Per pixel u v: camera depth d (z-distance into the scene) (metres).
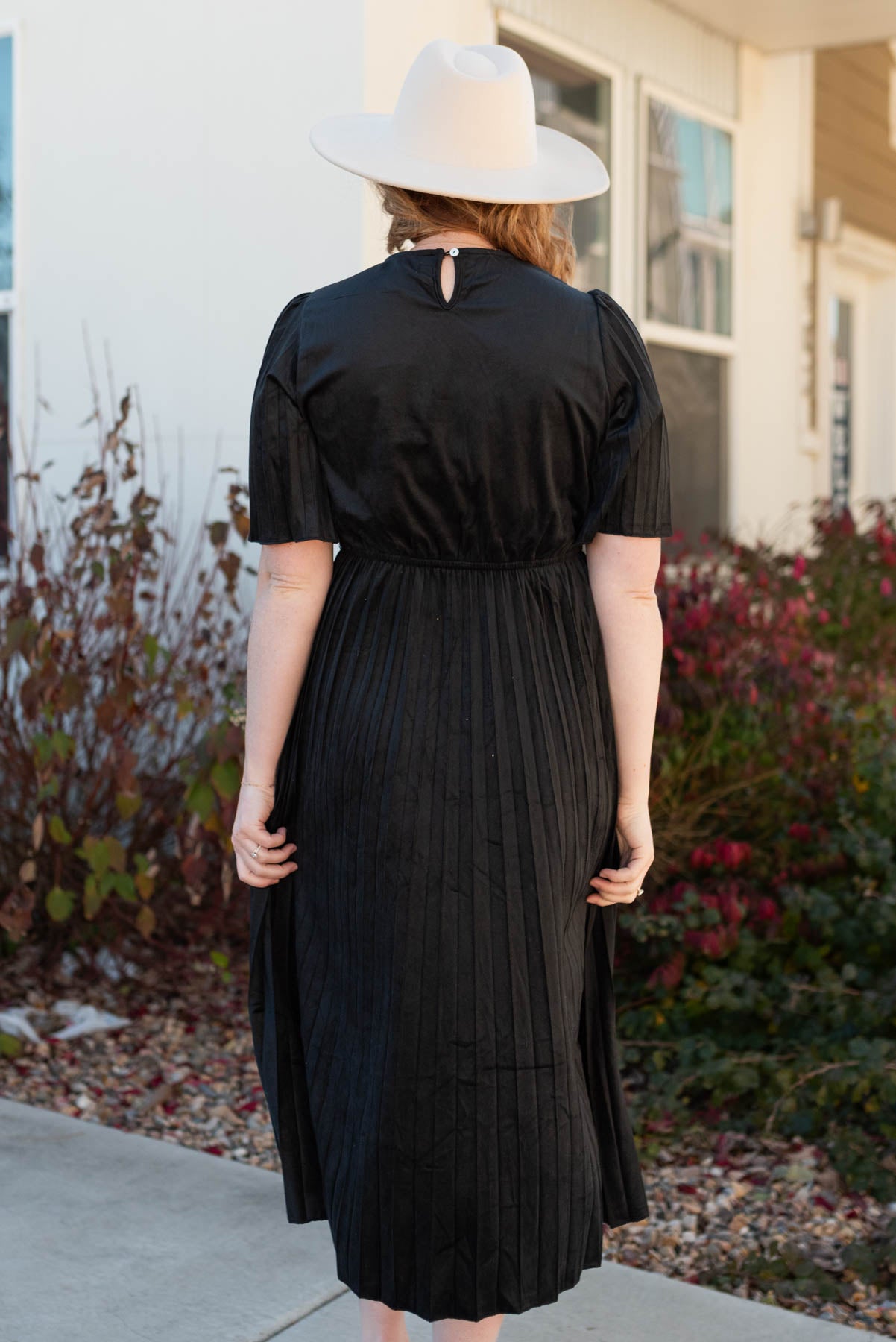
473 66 1.64
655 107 5.47
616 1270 2.36
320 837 1.65
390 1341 1.75
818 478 6.98
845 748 3.51
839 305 8.17
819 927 3.22
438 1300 1.57
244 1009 3.82
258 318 4.17
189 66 4.22
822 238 6.53
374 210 3.95
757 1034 3.18
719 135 5.95
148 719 3.77
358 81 3.91
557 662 1.62
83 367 4.57
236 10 4.10
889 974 3.10
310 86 3.99
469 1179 1.55
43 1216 2.51
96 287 4.51
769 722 3.53
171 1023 3.70
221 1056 3.50
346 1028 1.65
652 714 1.70
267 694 1.67
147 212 4.37
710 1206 2.73
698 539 5.95
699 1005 3.18
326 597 1.67
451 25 4.25
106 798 3.82
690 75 5.68
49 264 4.61
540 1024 1.57
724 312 6.07
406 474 1.54
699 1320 2.19
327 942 1.67
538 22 4.73
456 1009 1.55
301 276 4.08
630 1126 1.85
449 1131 1.55
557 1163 1.58
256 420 1.61
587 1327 2.17
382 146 1.67
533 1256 1.58
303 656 1.67
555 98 4.92
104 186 4.45
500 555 1.60
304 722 1.67
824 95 7.05
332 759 1.61
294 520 1.60
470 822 1.56
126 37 4.34
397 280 1.57
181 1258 2.36
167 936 4.05
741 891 3.37
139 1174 2.70
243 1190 2.63
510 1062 1.56
